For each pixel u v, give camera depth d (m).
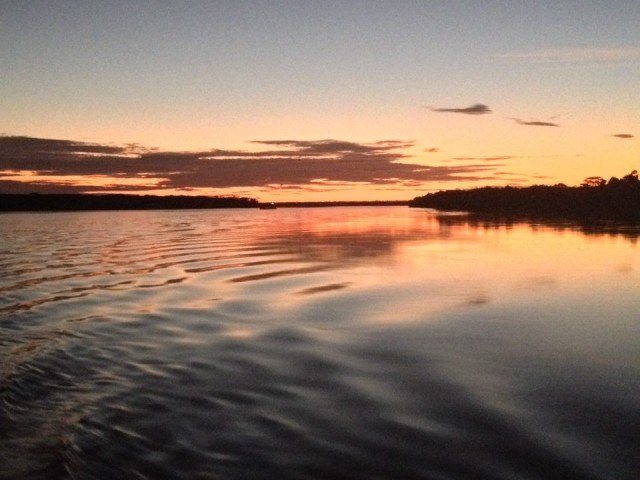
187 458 6.21
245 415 7.40
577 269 21.23
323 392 8.30
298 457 6.25
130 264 23.20
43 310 14.01
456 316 13.42
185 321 12.79
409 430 7.02
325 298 15.51
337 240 36.00
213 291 16.55
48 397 8.05
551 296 15.85
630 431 7.08
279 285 17.61
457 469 6.04
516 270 21.03
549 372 9.37
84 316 13.32
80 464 6.08
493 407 7.83
